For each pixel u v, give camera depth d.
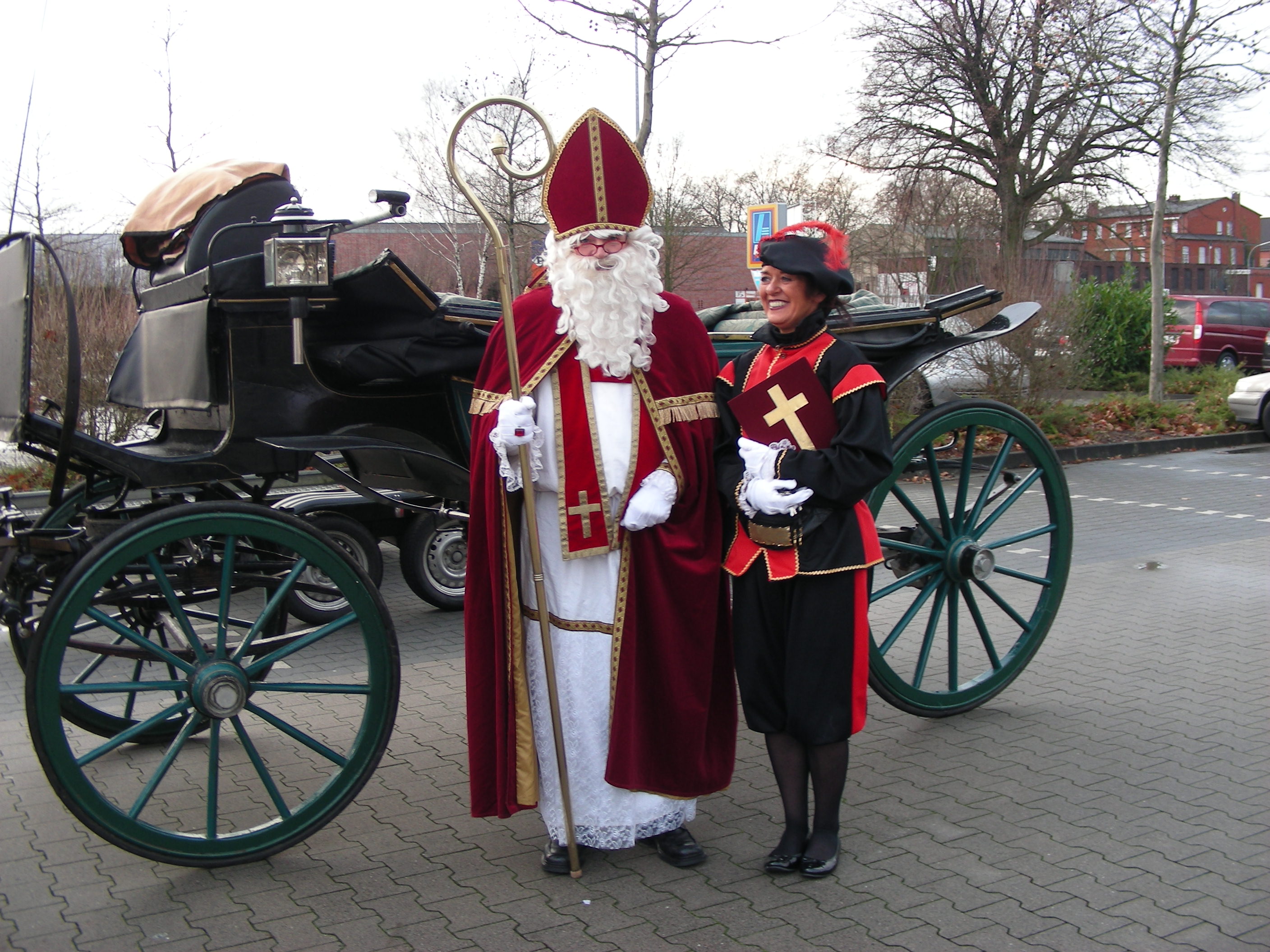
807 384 3.21
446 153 3.09
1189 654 5.54
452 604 6.62
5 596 3.40
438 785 4.03
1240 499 10.59
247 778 4.10
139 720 4.75
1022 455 12.64
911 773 4.09
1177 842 3.49
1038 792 3.90
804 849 3.37
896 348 4.32
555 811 3.31
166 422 4.34
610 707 3.24
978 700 4.62
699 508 3.33
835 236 3.32
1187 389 18.92
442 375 3.91
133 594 3.46
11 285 3.62
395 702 3.41
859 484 3.14
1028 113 22.14
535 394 3.24
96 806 3.04
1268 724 4.54
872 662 4.25
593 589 3.24
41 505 8.90
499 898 3.19
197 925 3.04
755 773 4.16
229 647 3.65
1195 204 62.72
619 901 3.17
